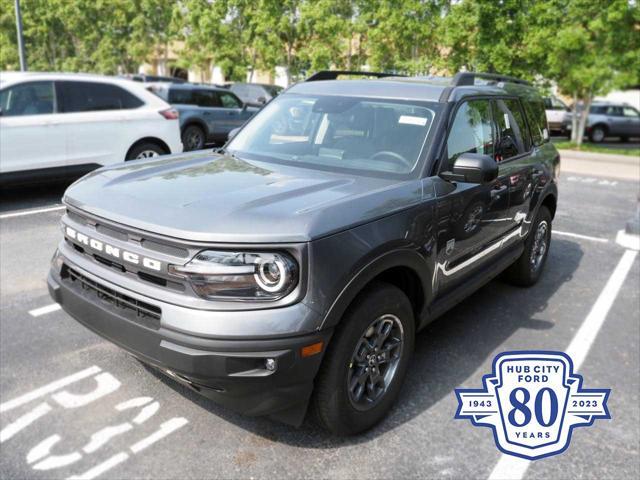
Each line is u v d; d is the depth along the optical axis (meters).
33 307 4.41
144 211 2.68
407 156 3.44
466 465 2.87
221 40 21.91
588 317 4.74
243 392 2.49
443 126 3.54
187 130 12.73
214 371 2.43
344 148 3.60
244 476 2.71
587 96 18.81
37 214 7.20
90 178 3.27
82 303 2.88
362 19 18.22
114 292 2.74
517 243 4.77
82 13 26.00
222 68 22.36
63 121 7.59
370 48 18.64
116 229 2.71
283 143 3.85
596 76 15.85
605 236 7.50
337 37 18.92
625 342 4.29
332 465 2.81
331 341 2.69
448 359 3.92
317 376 2.72
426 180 3.30
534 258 5.35
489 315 4.70
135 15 26.45
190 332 2.44
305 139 3.79
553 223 8.16
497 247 4.29
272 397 2.54
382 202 2.94
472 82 4.30
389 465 2.84
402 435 3.07
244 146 3.99
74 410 3.15
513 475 2.81
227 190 2.93
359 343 2.81
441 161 3.45
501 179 4.10
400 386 3.22
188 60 25.67
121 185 3.05
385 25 17.14
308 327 2.47
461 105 3.80
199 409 3.21
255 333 2.41
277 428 3.07
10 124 7.12
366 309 2.78
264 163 3.62
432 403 3.38
